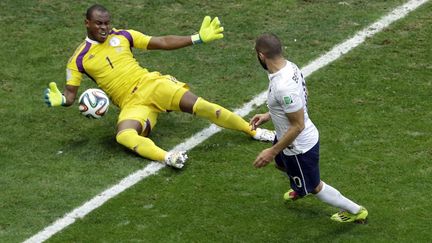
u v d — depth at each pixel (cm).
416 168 2389
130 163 2473
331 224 2189
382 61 2950
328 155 2464
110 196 2331
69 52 3105
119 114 2664
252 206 2269
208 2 3397
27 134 2627
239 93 2820
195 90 2844
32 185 2381
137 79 2570
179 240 2147
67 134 2628
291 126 2019
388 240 2119
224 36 3158
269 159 2039
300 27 3192
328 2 3353
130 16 3300
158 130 2642
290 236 2150
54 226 2219
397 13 3250
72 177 2414
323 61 2969
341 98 2745
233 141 2578
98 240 2156
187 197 2314
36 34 3219
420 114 2641
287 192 2273
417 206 2238
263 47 2016
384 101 2717
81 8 3381
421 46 3033
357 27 3170
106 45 2573
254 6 3350
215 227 2191
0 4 3416
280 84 2003
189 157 2498
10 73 2972
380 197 2280
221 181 2377
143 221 2222
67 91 2547
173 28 3219
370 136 2542
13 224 2227
